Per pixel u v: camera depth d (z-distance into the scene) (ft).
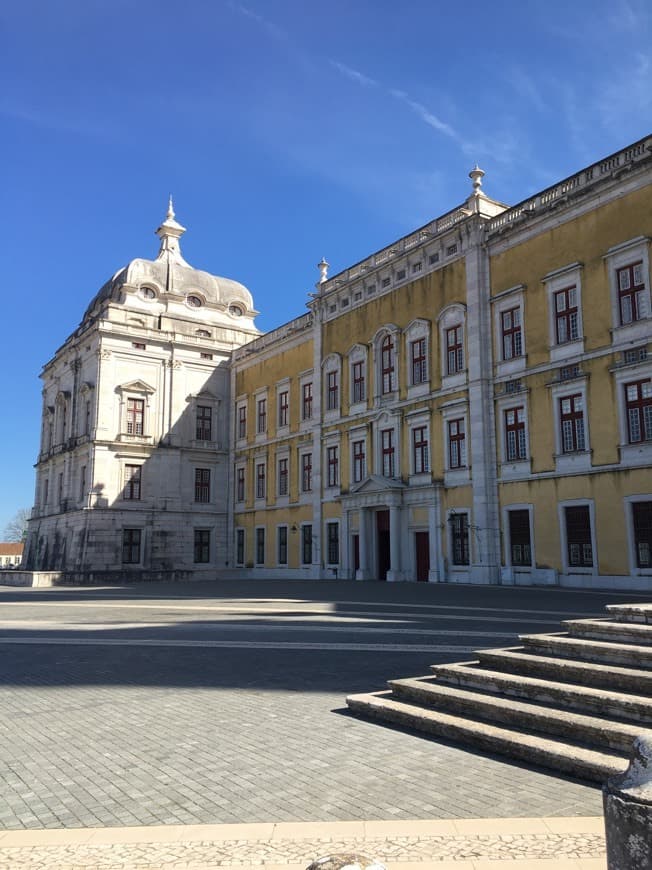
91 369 184.44
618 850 9.14
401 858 14.48
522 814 16.90
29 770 21.01
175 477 184.44
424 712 25.29
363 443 139.54
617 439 92.94
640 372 90.99
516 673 27.07
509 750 21.47
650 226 91.50
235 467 189.06
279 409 171.53
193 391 191.01
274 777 19.94
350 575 139.13
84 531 171.22
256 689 31.55
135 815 17.30
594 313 97.45
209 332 198.39
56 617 66.64
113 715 27.40
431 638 45.09
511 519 107.55
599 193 98.12
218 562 187.21
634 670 23.98
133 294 195.52
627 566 90.48
